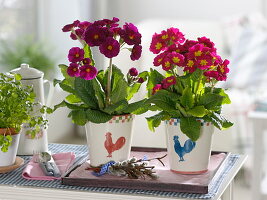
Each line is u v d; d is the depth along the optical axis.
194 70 1.84
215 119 1.89
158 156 2.12
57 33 5.15
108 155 1.96
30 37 4.86
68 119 4.91
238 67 4.84
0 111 1.98
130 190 1.81
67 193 1.82
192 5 5.69
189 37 5.16
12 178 1.95
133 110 1.93
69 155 2.14
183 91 1.88
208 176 1.91
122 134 1.96
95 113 1.92
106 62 4.44
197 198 1.75
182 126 1.86
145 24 5.17
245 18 5.26
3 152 1.98
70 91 1.97
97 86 1.92
